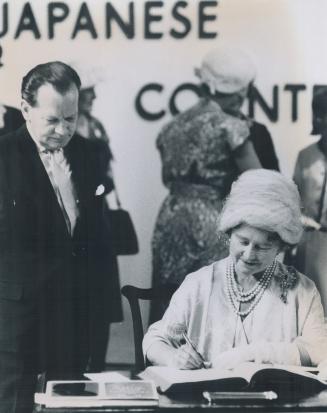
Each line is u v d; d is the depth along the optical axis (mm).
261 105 3250
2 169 3238
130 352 3236
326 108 3246
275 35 3242
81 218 3250
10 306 3238
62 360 3240
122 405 2045
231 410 2027
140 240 3252
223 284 3238
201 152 3240
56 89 3234
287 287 3246
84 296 3250
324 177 3242
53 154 3244
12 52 3236
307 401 2117
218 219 3244
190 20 3227
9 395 3221
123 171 3252
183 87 3238
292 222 3242
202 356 3215
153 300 3197
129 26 3229
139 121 3242
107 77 3242
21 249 3244
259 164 3252
